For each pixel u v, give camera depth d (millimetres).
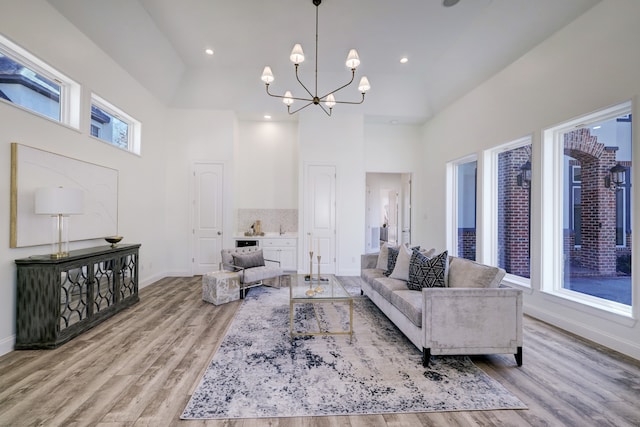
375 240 9766
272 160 6246
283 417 1683
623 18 2457
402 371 2193
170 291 4457
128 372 2152
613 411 1746
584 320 2816
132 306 3734
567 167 3213
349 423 1642
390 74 5215
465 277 2627
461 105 4859
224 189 5559
